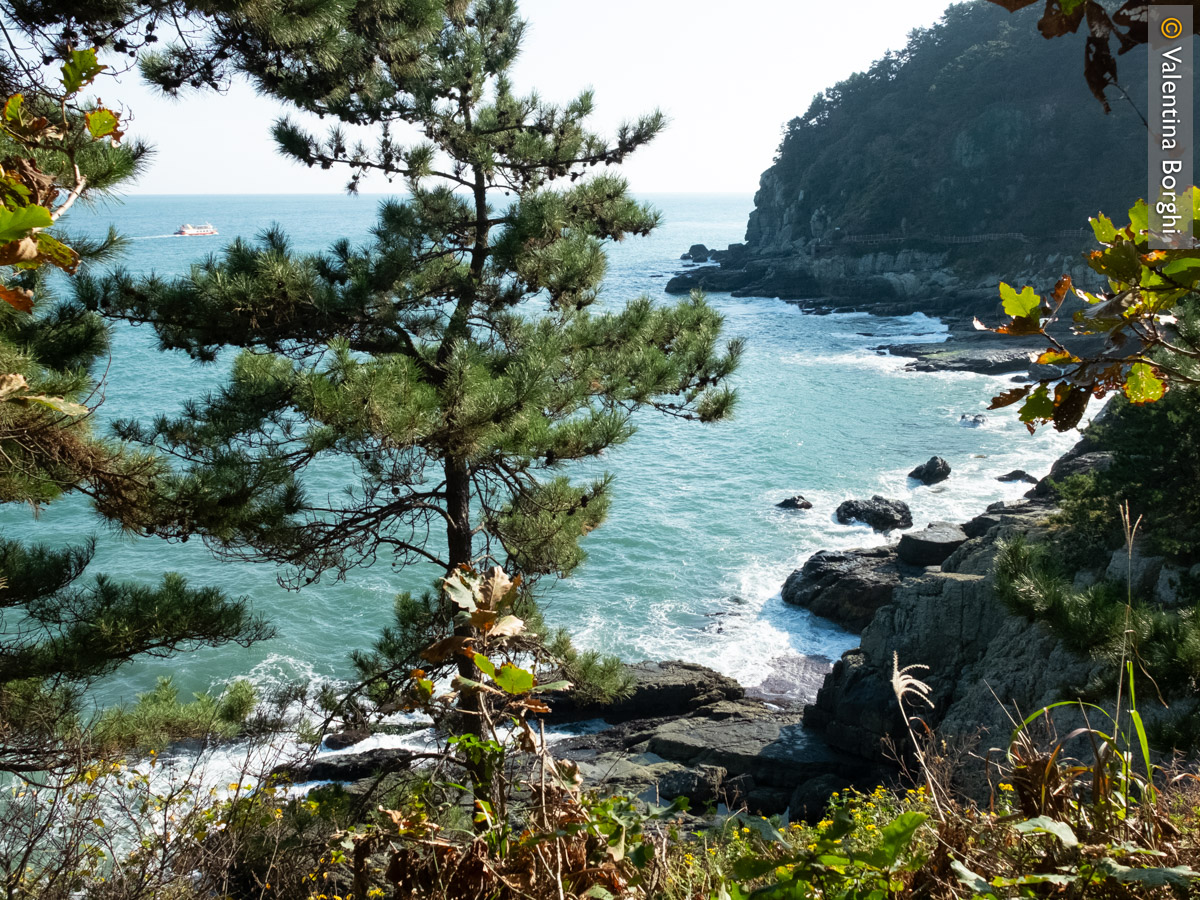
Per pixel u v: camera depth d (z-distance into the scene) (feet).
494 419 32.07
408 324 37.99
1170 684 22.99
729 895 6.50
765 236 460.96
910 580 73.87
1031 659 59.11
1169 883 5.50
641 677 81.92
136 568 106.32
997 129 353.31
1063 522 71.87
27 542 110.93
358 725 36.45
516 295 38.78
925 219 360.28
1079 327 6.07
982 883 5.91
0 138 11.79
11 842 12.00
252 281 32.22
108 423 33.60
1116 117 333.42
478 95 41.09
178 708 31.86
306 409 29.96
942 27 424.46
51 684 30.19
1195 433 56.34
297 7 24.50
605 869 7.37
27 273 25.11
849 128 428.15
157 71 27.12
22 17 21.15
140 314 32.99
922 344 250.57
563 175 42.93
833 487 138.82
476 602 8.00
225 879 12.64
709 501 132.87
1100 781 7.25
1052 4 4.11
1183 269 5.31
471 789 8.08
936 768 8.27
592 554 113.39
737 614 99.55
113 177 19.39
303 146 38.75
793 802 64.08
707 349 39.52
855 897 6.06
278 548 34.53
